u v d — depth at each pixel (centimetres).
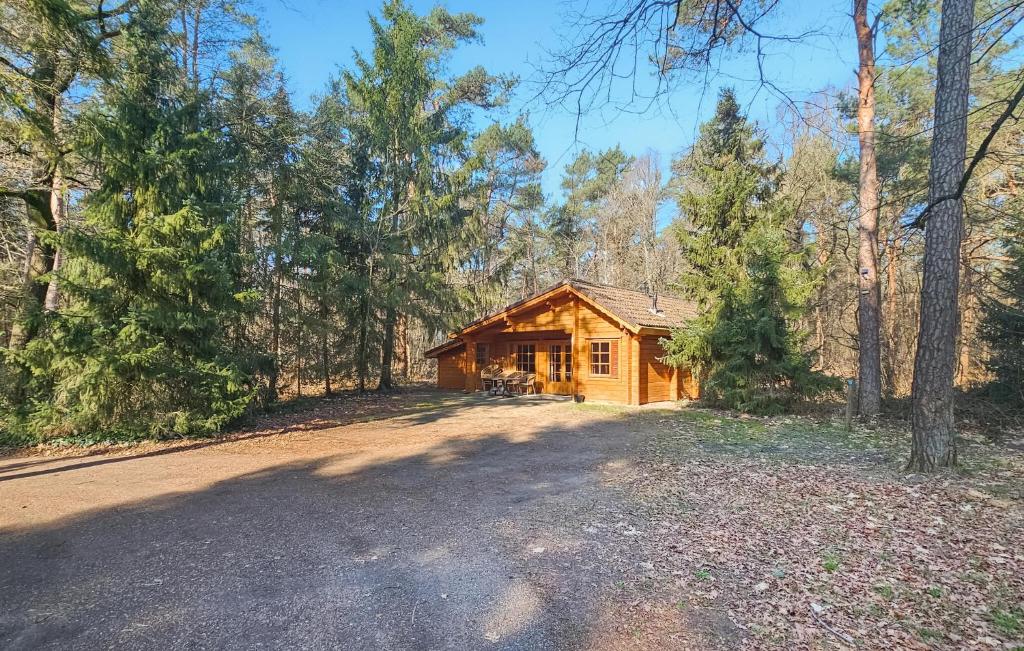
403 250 1989
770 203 1647
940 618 335
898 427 1125
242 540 500
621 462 825
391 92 1920
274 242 1600
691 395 1894
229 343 1236
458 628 336
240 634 332
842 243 2023
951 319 673
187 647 317
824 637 317
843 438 1004
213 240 1059
